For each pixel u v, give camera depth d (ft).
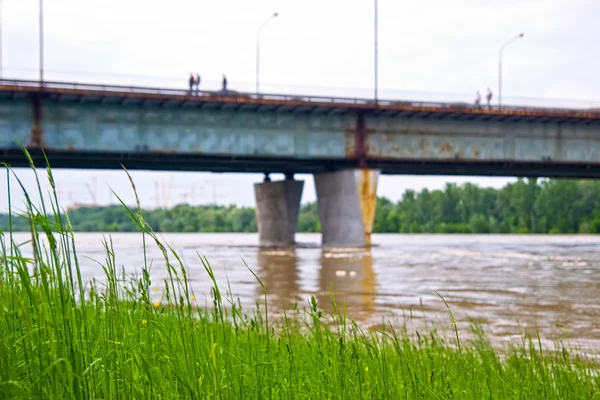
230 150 207.31
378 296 78.18
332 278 103.76
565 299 75.31
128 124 195.72
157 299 55.47
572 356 38.63
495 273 115.24
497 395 23.13
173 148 200.44
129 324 17.76
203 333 17.76
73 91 183.93
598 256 176.55
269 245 256.52
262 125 211.00
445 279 102.73
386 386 19.54
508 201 654.94
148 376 14.88
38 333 13.26
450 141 229.86
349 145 221.46
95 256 163.12
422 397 20.02
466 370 28.55
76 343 13.61
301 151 215.72
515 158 234.38
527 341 46.09
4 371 12.61
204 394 15.21
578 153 239.30
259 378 17.02
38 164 214.90
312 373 20.71
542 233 611.06
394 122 225.35
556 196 609.01
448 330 50.75
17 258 13.26
